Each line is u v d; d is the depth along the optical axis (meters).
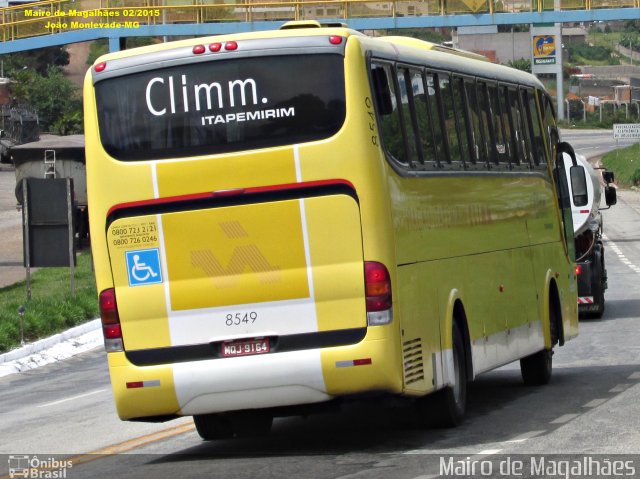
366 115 22.22
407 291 23.12
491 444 23.14
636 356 38.06
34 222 60.19
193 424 29.77
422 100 25.45
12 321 52.69
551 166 36.19
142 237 22.95
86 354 51.84
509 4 87.38
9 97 177.75
